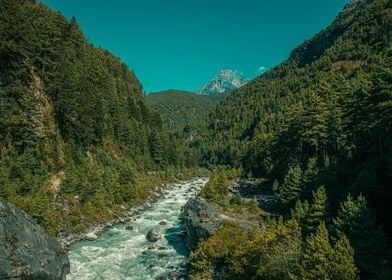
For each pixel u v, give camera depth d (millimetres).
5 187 54719
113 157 100250
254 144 126312
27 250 35156
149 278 42875
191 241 52719
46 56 83125
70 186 66812
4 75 69000
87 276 42875
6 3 72750
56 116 81250
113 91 132625
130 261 48344
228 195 79688
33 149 68250
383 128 48031
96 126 97250
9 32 69500
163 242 56688
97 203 68750
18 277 32062
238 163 149125
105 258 49094
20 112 69000
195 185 122562
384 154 48750
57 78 84125
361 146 58094
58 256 40812
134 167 108188
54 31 90000
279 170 87000
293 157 81750
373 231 30219
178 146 179750
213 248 41219
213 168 186625
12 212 36438
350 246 27688
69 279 41562
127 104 147250
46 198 57938
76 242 55375
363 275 28875
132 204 79625
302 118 76438
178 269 45312
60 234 55219
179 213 76750
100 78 117750
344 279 24547
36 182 62531
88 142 89062
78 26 134000
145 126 148375
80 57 111812
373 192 40031
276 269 29500
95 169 79188
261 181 95750
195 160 191625
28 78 76750
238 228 46469
